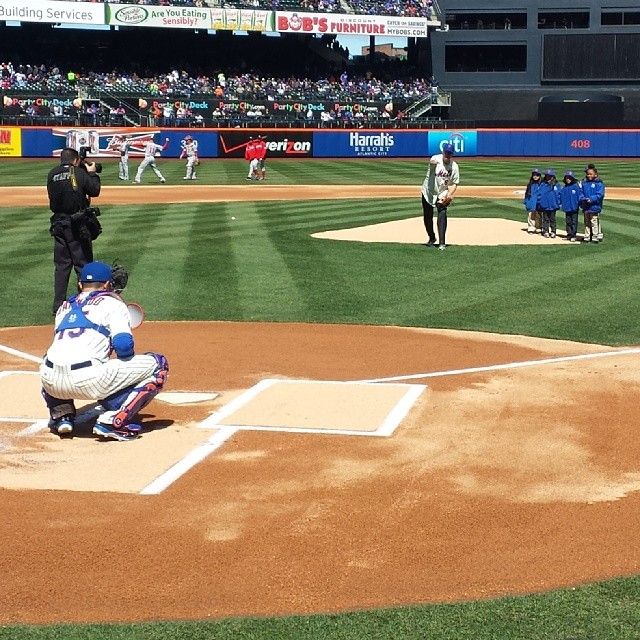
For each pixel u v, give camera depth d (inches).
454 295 593.9
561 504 254.5
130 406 308.2
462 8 2728.8
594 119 2406.5
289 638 183.5
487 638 183.2
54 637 184.1
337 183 1567.4
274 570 214.4
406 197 1300.4
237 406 347.6
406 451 297.6
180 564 217.6
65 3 2327.8
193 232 899.4
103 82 2448.3
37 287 620.7
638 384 381.1
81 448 302.0
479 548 226.4
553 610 194.4
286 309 552.4
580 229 949.8
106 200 1237.7
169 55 2741.1
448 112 2719.0
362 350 446.0
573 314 532.4
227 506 252.5
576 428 322.3
